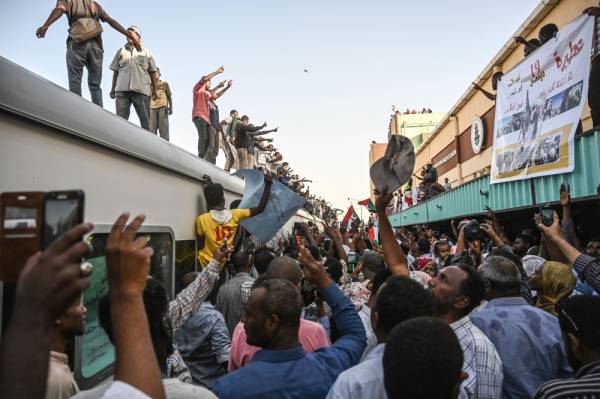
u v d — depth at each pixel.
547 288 3.28
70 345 2.48
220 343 3.28
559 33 6.62
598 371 1.82
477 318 2.73
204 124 8.73
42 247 0.90
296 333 2.06
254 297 2.06
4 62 2.22
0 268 0.90
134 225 1.10
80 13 5.41
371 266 4.46
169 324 1.85
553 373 2.49
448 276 2.51
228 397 1.87
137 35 6.54
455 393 1.42
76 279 0.82
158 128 7.88
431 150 28.78
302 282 3.65
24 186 2.23
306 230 7.27
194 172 4.57
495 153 9.20
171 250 3.92
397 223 28.23
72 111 2.65
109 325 1.74
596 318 1.88
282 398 1.88
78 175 2.66
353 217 13.46
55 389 1.61
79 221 0.91
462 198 12.20
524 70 7.85
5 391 0.76
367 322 2.95
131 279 1.08
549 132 6.87
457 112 21.62
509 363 2.51
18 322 0.79
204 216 4.45
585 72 5.95
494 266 2.85
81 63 5.46
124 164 3.20
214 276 2.80
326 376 1.99
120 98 6.46
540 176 7.23
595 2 9.12
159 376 1.06
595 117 6.15
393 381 1.41
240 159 12.12
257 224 4.53
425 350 1.38
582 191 6.09
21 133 2.23
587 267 2.77
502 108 8.85
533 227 10.34
